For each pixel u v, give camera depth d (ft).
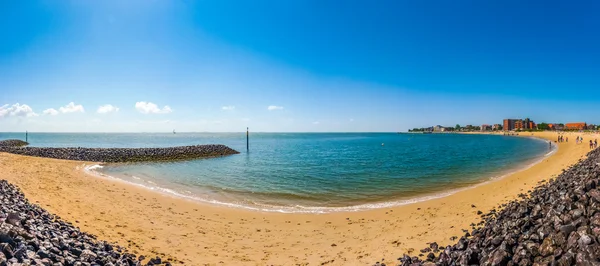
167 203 61.62
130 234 39.91
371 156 183.93
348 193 75.61
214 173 113.09
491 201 57.06
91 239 33.30
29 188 57.72
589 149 157.07
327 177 101.35
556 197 38.88
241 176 104.88
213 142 427.74
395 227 46.88
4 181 52.95
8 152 163.43
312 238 43.65
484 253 27.32
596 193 29.12
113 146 317.22
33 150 170.30
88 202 54.90
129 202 59.47
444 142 408.26
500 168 117.39
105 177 95.96
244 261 34.71
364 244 40.32
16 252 22.80
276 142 426.92
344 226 49.16
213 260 34.35
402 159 162.61
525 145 285.43
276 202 66.33
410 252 35.47
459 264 27.48
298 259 35.63
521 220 31.09
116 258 29.91
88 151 172.96
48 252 25.20
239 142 429.38
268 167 130.93
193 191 77.51
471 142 397.19
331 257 36.11
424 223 47.37
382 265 32.37
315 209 60.23
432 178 96.48
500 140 458.09
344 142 424.87
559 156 144.56
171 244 38.29
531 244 24.95
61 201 51.72
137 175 107.76
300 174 108.78
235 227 48.29
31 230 28.09
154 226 45.34
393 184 87.04
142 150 177.47
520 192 61.93
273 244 41.09
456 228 42.55
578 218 26.04
